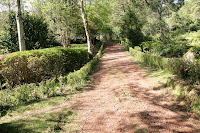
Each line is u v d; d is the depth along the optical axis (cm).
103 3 1841
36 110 399
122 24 3062
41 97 488
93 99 475
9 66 577
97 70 993
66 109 400
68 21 1973
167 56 1430
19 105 431
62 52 844
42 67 661
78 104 437
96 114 372
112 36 5603
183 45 1719
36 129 301
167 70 707
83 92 546
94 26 2855
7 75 572
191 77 489
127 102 436
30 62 621
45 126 313
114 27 4622
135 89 552
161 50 1641
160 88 534
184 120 326
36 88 500
